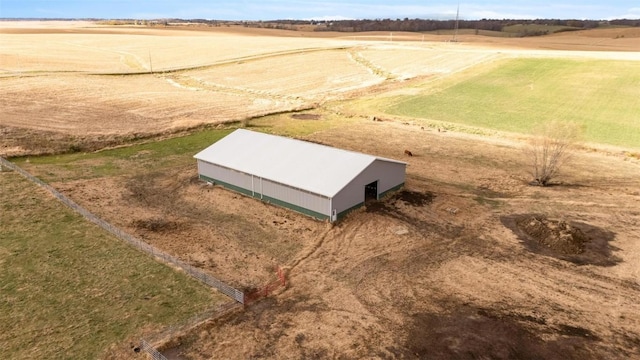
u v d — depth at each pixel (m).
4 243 25.20
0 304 19.98
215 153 35.88
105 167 39.72
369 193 33.59
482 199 33.22
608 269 23.89
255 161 33.56
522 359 17.34
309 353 17.59
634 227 28.70
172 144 46.97
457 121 56.53
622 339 18.53
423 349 17.81
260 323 19.34
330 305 20.66
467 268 23.86
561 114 57.59
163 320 19.22
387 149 45.66
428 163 41.47
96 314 19.52
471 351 17.72
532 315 20.00
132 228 28.03
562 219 29.73
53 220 28.28
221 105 64.50
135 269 23.09
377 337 18.52
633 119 54.62
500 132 51.53
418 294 21.55
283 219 29.75
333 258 24.91
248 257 25.03
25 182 34.38
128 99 65.00
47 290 21.11
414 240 26.92
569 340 18.42
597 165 41.16
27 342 17.73
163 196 33.50
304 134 51.06
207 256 25.00
